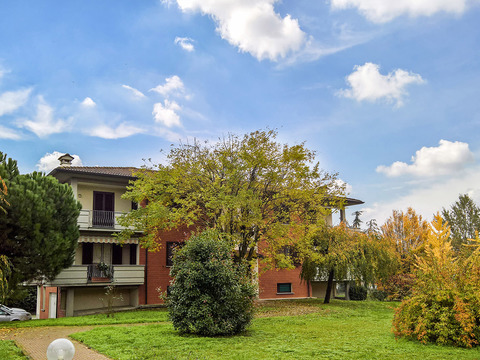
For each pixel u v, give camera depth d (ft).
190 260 49.73
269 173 77.71
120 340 42.93
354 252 85.97
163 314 70.74
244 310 49.39
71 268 82.64
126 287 91.61
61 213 70.74
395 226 127.24
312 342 42.86
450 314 42.32
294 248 86.07
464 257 48.73
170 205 85.20
